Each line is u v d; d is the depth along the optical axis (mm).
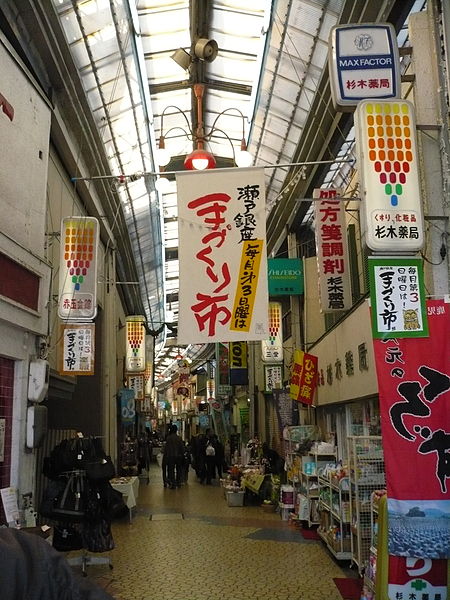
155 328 29844
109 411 12375
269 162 11336
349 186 8938
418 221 3998
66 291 7234
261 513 10180
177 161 13195
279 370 13469
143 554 6957
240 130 11320
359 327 6734
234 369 16500
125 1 7230
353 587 5449
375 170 4070
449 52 4355
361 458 5738
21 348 5113
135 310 21875
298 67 8164
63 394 8516
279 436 13531
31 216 5438
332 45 4375
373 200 4023
